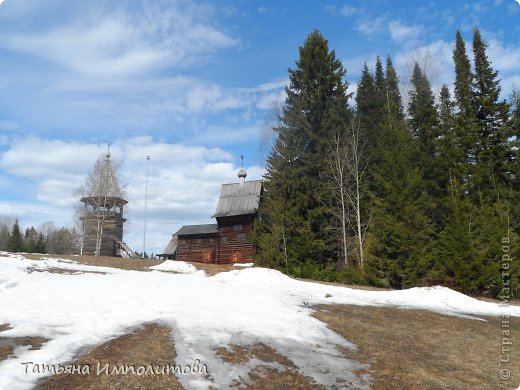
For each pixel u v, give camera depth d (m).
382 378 8.83
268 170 35.47
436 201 30.81
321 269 31.12
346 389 8.15
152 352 9.00
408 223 27.77
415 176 29.11
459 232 25.89
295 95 36.81
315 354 9.96
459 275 25.27
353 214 33.88
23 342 9.09
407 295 20.27
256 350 9.79
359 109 43.06
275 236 31.89
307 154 34.31
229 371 8.47
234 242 41.91
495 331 14.18
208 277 22.97
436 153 33.88
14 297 13.23
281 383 8.16
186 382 7.79
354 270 28.12
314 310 14.87
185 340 9.97
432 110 34.69
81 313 11.56
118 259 31.00
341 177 32.47
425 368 9.65
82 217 46.66
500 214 26.50
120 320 11.16
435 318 15.65
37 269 20.11
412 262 26.62
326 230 32.84
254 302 14.70
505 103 31.86
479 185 29.64
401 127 34.91
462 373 9.51
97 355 8.64
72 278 17.20
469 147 31.86
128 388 7.36
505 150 30.59
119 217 46.97
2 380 7.02
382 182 30.25
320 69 36.47
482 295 25.41
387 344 11.40
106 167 46.16
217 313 12.66
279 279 22.17
